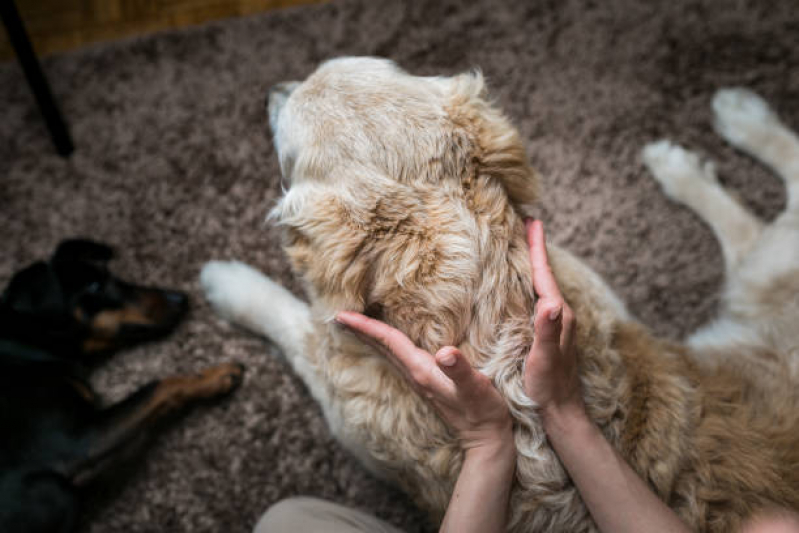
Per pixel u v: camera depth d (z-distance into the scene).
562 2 1.99
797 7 1.93
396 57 1.96
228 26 2.00
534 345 0.93
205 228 1.82
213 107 1.93
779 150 1.72
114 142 1.90
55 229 1.83
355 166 0.97
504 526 0.99
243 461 1.65
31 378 1.53
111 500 1.62
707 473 1.06
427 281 0.97
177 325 1.75
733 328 1.50
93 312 1.60
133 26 2.02
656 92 1.89
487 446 0.98
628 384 1.09
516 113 1.89
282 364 1.71
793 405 1.20
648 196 1.80
